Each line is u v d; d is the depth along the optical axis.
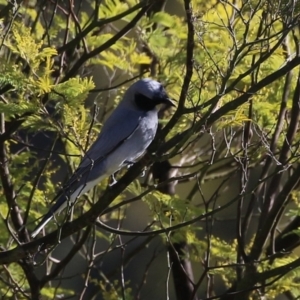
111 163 10.60
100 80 16.03
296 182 10.16
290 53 10.91
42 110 8.78
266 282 10.59
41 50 10.26
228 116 9.16
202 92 9.33
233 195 19.30
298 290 10.45
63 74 11.84
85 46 11.15
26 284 12.11
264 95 10.51
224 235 18.86
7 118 11.30
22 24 10.85
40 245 9.36
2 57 9.73
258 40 8.23
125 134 10.72
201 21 9.04
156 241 20.03
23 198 11.62
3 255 9.44
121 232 9.02
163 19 12.43
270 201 10.65
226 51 10.31
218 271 10.42
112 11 12.34
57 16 12.80
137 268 19.73
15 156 11.39
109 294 10.95
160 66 12.48
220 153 11.95
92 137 10.40
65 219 8.89
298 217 11.46
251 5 8.76
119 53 13.49
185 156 13.48
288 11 8.23
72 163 11.48
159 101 11.03
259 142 9.91
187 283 11.95
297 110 10.08
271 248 10.56
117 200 11.69
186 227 10.25
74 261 19.67
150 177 13.85
